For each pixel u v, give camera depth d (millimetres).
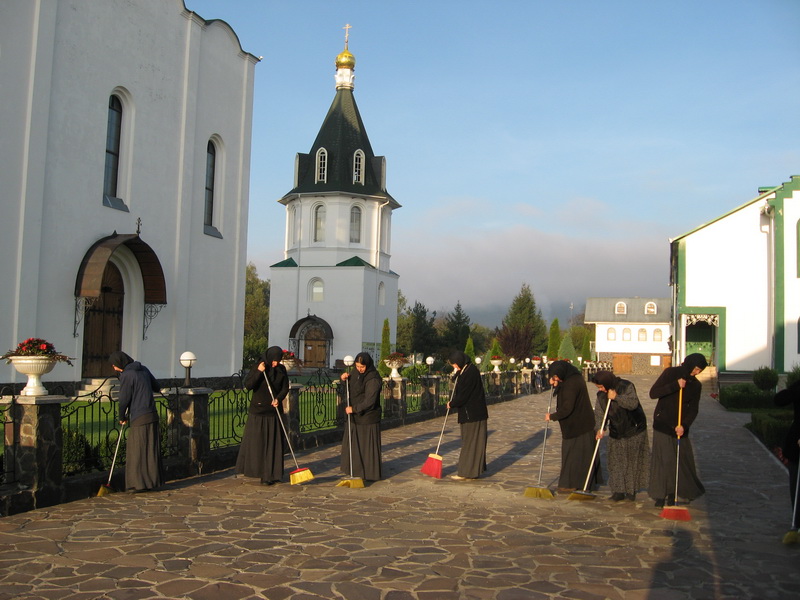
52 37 18578
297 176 51812
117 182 21609
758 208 32844
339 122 51969
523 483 10281
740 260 32969
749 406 23656
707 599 5410
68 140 19312
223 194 26359
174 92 23562
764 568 6219
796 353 30141
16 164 17766
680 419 8398
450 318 65250
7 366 17578
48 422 8211
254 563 6086
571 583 5707
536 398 31688
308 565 6055
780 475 11266
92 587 5426
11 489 7973
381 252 52438
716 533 7441
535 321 74562
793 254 30266
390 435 16266
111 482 9055
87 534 6992
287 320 50531
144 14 22094
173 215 23531
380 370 27938
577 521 7898
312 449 13539
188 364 12352
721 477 11062
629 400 8867
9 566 5938
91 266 19484
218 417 15617
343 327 49469
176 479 10086
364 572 5891
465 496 9258
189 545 6637
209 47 25375
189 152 24109
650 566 6219
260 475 9680
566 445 9398
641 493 9609
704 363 8391
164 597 5227
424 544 6812
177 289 23578
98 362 21000
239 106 27281
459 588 5535
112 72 20844
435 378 20922
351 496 9141
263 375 9742
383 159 52750
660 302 76625
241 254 27328
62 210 19172
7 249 17594
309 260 50594
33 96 18062
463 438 10500
